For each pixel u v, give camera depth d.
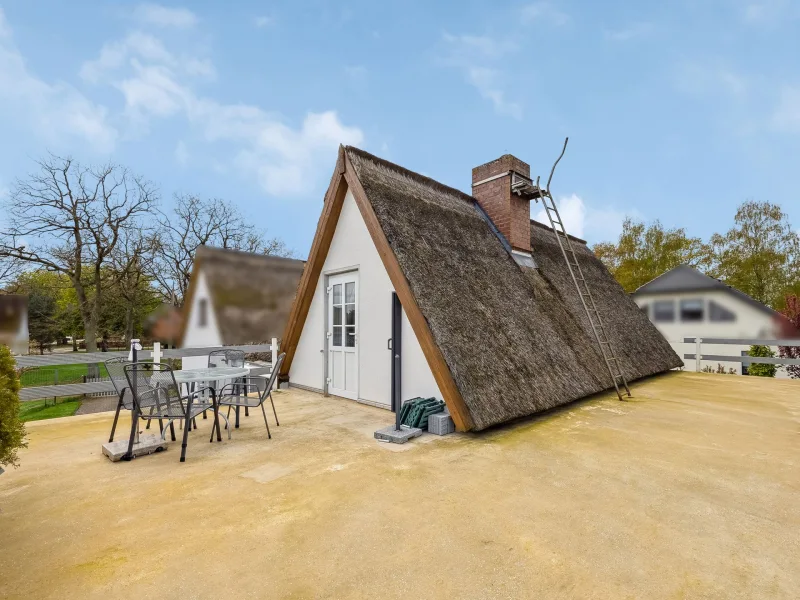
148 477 3.58
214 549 2.43
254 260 16.17
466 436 4.79
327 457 4.08
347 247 6.96
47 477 3.58
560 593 2.03
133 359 5.73
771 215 20.55
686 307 17.53
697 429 5.03
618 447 4.34
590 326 8.15
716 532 2.62
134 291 24.16
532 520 2.76
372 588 2.07
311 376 7.82
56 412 13.36
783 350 12.00
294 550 2.41
